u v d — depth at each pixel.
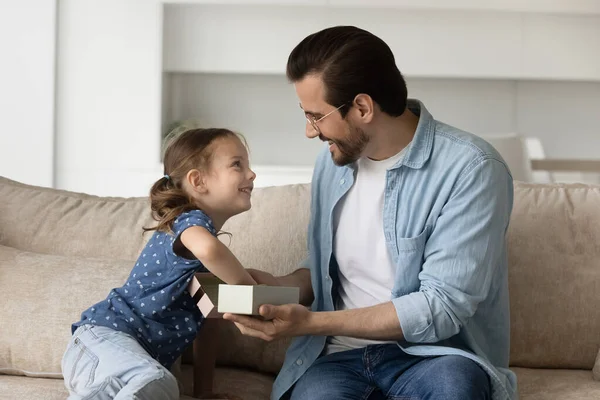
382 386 2.13
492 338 2.24
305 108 2.16
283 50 6.20
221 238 2.62
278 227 2.61
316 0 6.01
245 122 6.55
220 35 6.19
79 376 2.10
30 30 5.84
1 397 2.14
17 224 2.72
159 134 5.93
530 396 2.25
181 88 6.52
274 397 2.26
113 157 5.93
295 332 2.05
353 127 2.14
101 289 2.42
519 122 6.59
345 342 2.25
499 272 2.21
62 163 5.94
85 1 5.89
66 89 5.91
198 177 2.34
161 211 2.30
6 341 2.38
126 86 5.93
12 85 5.86
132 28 5.91
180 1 5.94
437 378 1.96
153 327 2.22
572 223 2.58
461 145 2.16
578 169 5.55
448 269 2.09
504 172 2.17
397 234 2.18
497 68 6.23
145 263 2.27
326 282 2.29
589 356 2.50
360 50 2.09
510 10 6.03
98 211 2.76
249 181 2.38
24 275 2.47
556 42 6.23
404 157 2.17
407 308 2.05
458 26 6.18
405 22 6.18
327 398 2.06
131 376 2.01
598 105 6.59
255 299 1.97
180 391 2.33
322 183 2.38
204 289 2.28
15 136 5.88
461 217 2.10
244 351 2.55
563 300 2.51
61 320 2.38
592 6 6.05
